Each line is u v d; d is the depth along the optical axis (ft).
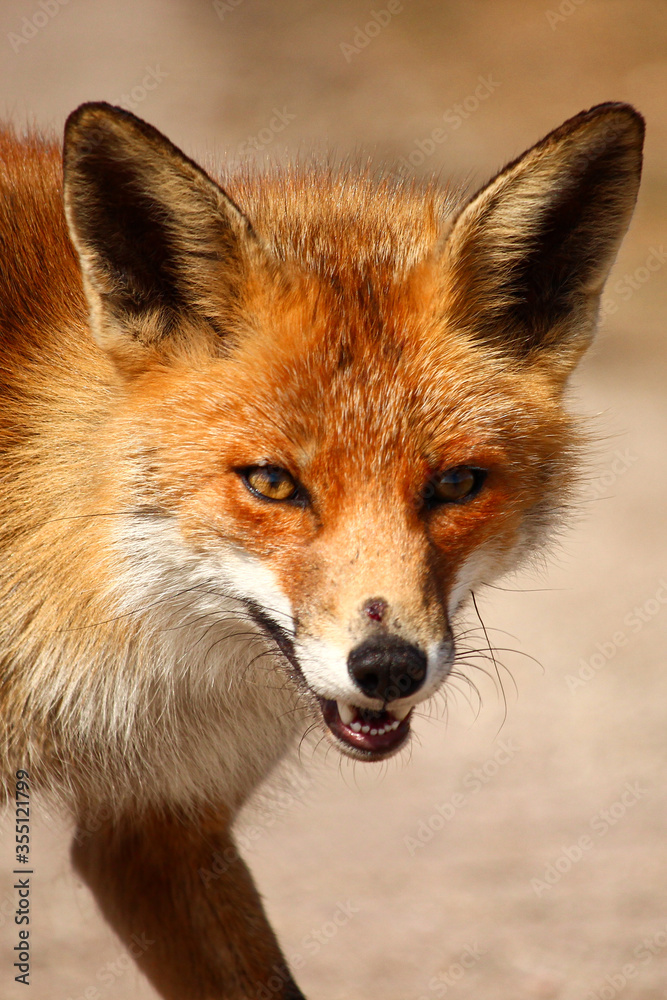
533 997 30.60
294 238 26.30
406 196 29.30
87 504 24.50
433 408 23.82
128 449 24.07
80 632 24.82
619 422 78.38
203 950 27.09
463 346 24.99
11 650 25.00
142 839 27.66
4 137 30.55
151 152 23.34
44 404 25.16
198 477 23.49
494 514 24.50
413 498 23.35
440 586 23.27
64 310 25.79
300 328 24.06
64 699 25.16
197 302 24.63
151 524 24.04
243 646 25.84
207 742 26.78
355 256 25.76
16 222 26.78
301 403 23.35
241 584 23.53
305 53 130.00
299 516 23.12
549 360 26.45
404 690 21.50
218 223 23.85
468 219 24.72
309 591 22.52
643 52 123.13
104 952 32.58
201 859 27.50
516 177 24.71
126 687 25.30
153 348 24.40
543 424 25.68
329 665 21.89
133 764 26.27
